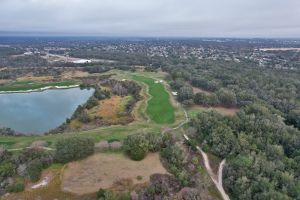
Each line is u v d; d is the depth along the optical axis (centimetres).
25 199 7538
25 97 17850
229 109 13950
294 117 12506
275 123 10994
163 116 13200
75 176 8300
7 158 9006
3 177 8144
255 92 16162
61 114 14900
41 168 8519
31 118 14350
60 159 8825
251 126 10750
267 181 7825
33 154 9069
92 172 8450
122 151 9494
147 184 7912
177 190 7794
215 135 10138
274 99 15050
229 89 16138
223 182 8400
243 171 8281
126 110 14250
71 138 9281
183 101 14525
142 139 9431
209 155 9675
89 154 9225
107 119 13288
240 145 9650
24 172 8331
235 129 10850
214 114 11806
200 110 13712
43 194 7675
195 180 8150
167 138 9950
